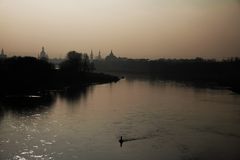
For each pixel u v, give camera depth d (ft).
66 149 199.93
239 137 229.66
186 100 422.00
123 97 451.94
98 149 200.44
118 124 268.21
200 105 376.89
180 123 273.54
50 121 277.64
